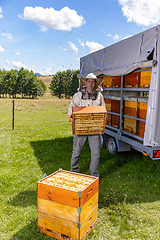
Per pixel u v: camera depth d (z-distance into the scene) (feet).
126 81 17.08
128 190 13.82
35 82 200.44
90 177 9.96
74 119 11.83
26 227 9.65
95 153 13.17
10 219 10.34
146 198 12.87
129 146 19.26
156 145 12.92
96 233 9.27
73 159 13.82
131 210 11.34
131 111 16.43
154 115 12.64
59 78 188.14
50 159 20.04
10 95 216.33
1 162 18.83
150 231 9.59
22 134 32.17
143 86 14.55
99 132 12.65
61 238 8.60
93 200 9.27
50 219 8.80
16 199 12.34
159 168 16.98
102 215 10.93
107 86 21.27
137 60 14.43
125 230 9.70
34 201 12.08
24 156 20.94
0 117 53.57
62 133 33.14
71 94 181.27
